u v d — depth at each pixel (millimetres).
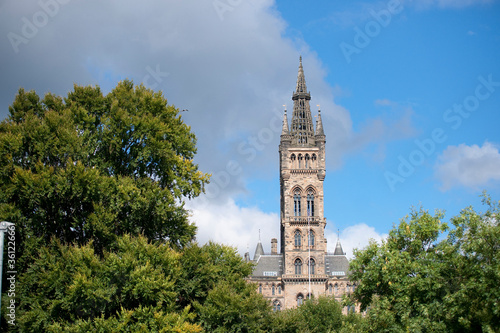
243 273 68688
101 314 46625
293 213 150875
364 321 56688
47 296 48125
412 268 50594
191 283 56125
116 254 50281
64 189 50062
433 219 53719
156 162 57594
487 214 46750
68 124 53531
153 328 45438
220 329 57781
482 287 43125
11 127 52781
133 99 59219
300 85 159750
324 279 146875
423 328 47906
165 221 56656
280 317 85562
